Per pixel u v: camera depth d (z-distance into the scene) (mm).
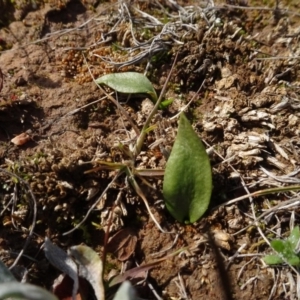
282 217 109
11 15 138
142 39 134
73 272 95
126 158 113
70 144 115
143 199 105
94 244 105
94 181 109
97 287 94
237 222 107
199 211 101
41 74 126
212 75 129
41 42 133
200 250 104
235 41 136
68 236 106
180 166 102
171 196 102
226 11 143
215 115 121
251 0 147
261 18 144
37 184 107
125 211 106
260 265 104
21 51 131
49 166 109
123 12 139
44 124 118
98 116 121
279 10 145
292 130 121
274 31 141
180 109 123
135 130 112
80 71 129
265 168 116
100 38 135
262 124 121
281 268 103
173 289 101
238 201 110
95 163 110
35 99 121
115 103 114
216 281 102
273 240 103
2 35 134
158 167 113
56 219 106
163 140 115
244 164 114
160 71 129
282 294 101
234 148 116
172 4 143
